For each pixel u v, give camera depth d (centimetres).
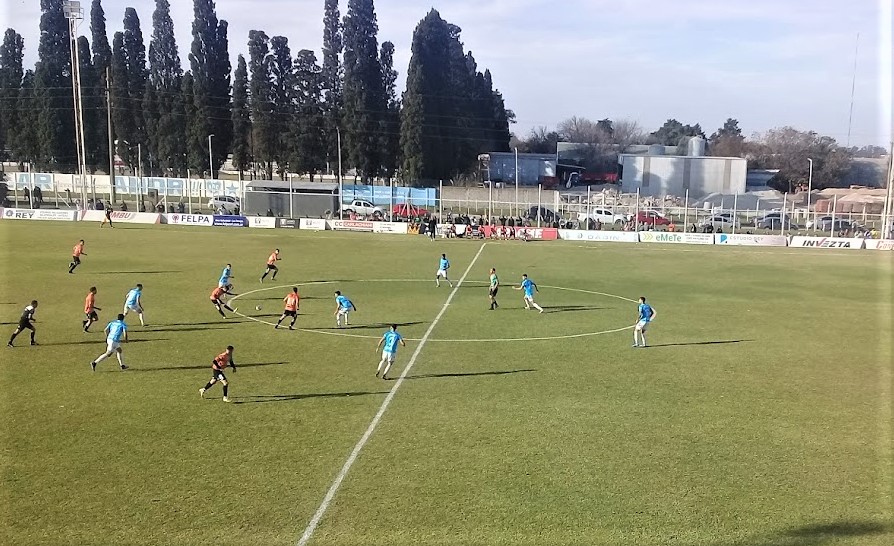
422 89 10362
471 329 3017
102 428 1736
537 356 2564
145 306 3331
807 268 5369
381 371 2305
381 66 10919
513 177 11981
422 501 1379
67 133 10631
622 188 11375
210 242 6216
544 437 1736
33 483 1424
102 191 9444
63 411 1855
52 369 2245
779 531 1285
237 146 10781
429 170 10756
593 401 2036
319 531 1259
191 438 1681
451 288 4162
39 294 3531
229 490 1409
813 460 1616
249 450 1614
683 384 2231
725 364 2495
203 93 10469
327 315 3247
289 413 1875
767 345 2808
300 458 1574
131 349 2527
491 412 1919
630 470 1545
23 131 10750
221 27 10594
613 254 6141
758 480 1502
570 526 1292
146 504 1345
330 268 4862
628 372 2364
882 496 1430
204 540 1222
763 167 13412
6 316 3011
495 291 3528
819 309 3662
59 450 1595
